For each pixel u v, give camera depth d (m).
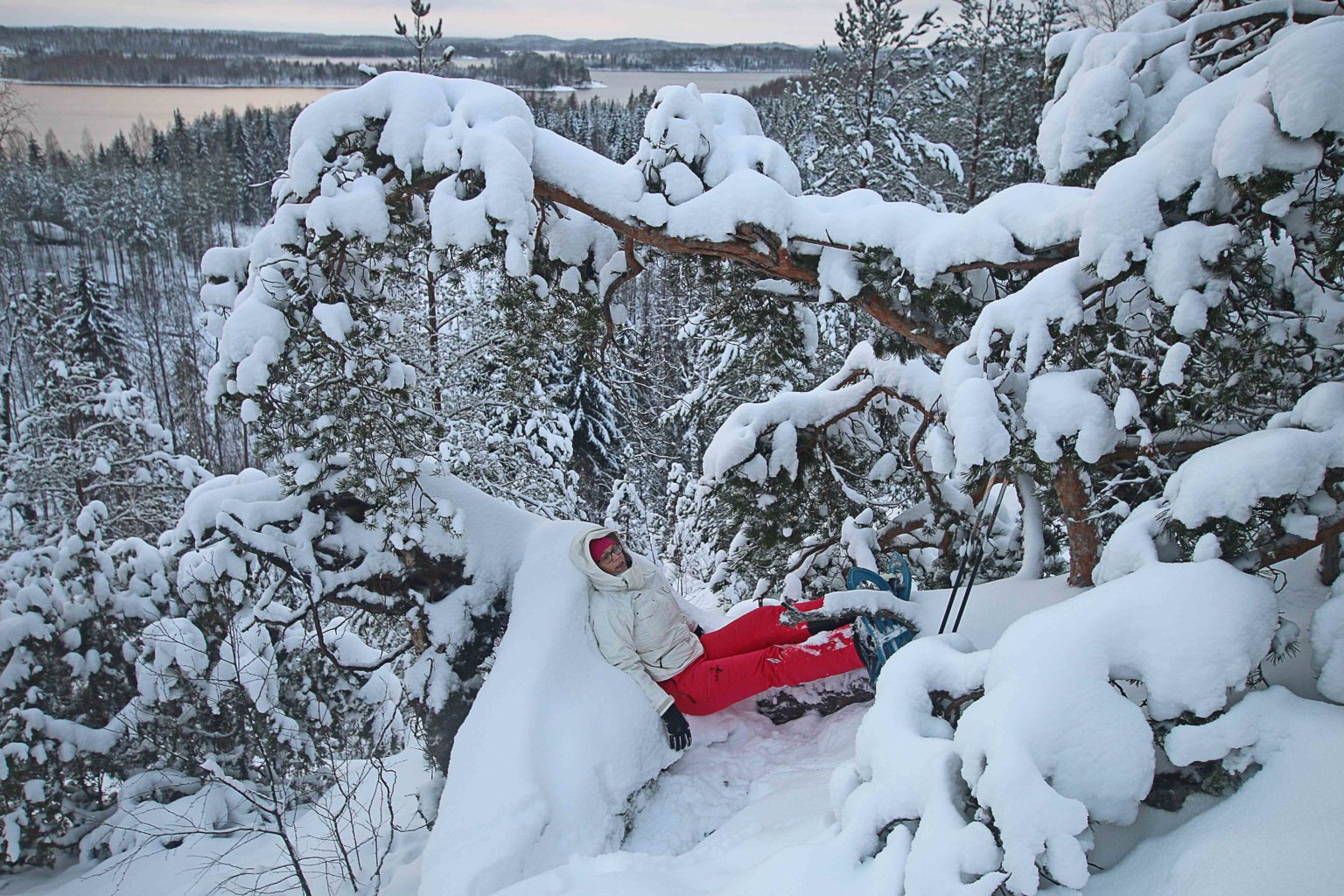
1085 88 3.85
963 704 2.62
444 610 4.41
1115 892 2.09
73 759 5.82
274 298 3.96
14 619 5.94
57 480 11.97
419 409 4.28
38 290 19.95
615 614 3.81
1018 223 3.58
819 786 3.21
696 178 4.11
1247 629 2.22
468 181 3.84
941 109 14.00
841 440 5.71
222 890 4.40
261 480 4.60
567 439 13.45
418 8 9.59
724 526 6.16
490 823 3.06
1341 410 2.51
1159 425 3.53
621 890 2.65
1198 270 2.82
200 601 4.67
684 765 3.79
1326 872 1.76
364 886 3.95
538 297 4.55
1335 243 2.67
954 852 2.02
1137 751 2.12
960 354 3.47
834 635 3.74
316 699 5.60
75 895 5.01
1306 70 2.42
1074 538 3.97
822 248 4.17
